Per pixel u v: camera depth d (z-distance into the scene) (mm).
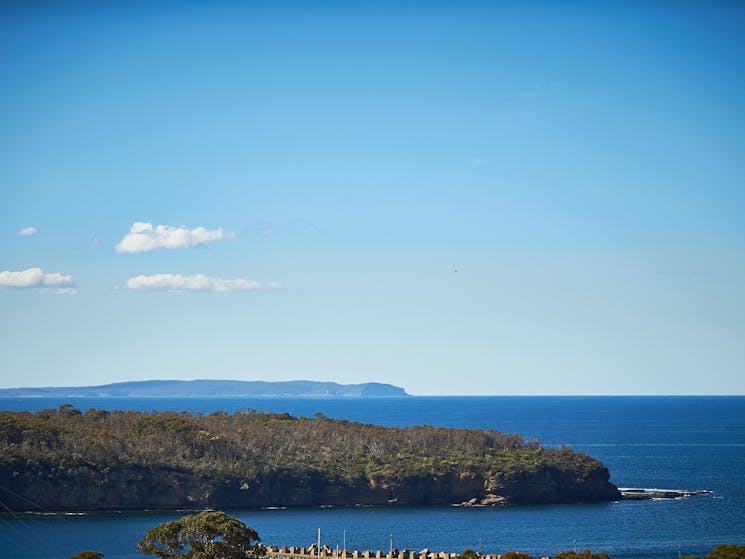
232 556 125188
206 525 125500
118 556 174500
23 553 178500
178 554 128250
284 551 175625
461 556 150500
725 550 132625
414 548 193875
